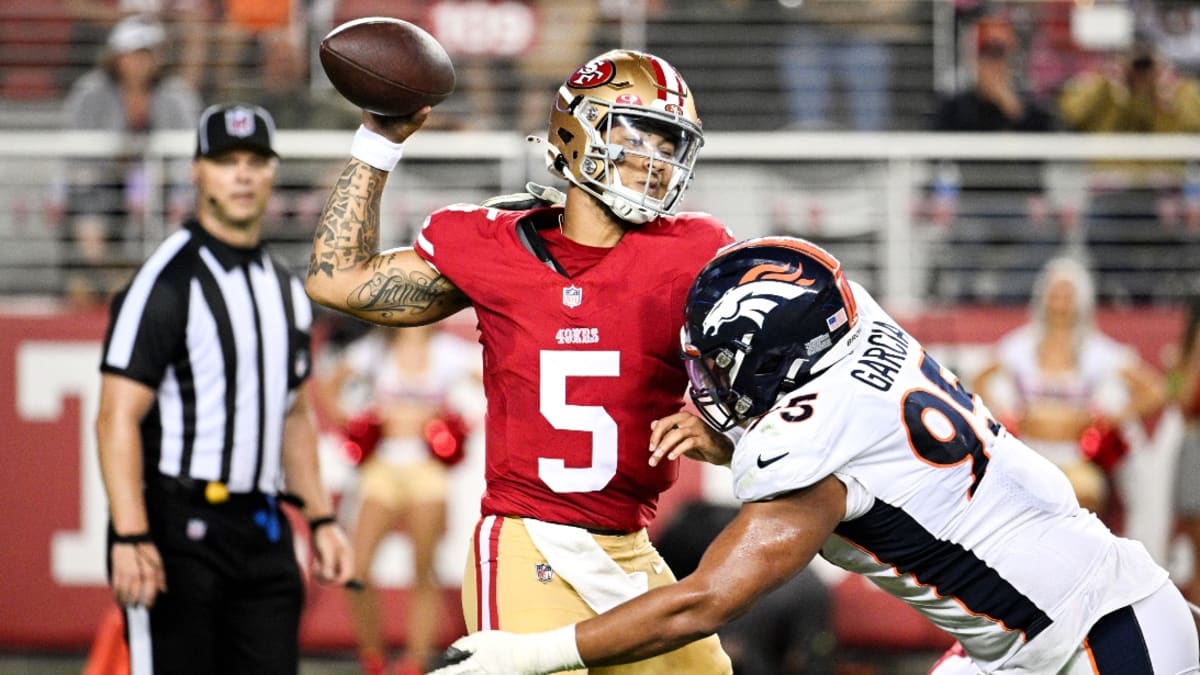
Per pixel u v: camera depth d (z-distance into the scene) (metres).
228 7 30.72
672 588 10.46
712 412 11.44
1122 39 31.28
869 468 10.85
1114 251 27.80
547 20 31.08
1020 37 30.70
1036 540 11.27
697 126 11.92
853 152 26.38
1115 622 11.39
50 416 25.39
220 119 16.16
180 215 27.34
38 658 24.81
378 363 24.81
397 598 24.88
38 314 25.47
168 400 15.80
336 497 25.25
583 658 10.52
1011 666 11.52
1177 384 25.17
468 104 30.30
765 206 27.69
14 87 31.09
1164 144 26.75
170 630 15.55
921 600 11.45
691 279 11.98
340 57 12.01
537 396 11.95
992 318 25.97
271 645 16.06
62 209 27.59
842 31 31.11
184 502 15.69
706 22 31.00
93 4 31.69
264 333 16.27
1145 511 25.56
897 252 26.58
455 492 25.05
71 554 25.20
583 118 11.80
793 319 10.94
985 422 11.49
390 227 26.67
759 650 21.56
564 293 11.91
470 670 10.59
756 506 10.69
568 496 11.98
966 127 28.61
